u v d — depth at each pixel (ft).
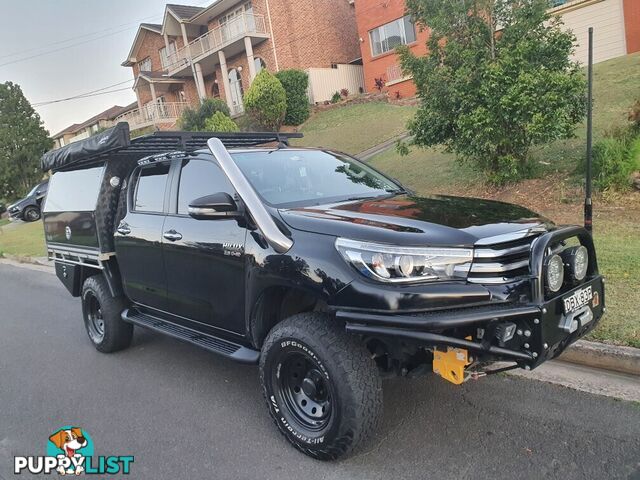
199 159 13.92
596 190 26.81
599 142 28.68
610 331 14.07
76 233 18.76
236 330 12.76
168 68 109.81
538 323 9.02
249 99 75.51
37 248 49.42
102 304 18.01
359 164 16.11
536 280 9.25
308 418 11.05
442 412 12.32
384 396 13.30
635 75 42.86
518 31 28.45
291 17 89.40
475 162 33.42
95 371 17.26
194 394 14.71
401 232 9.85
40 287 33.60
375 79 81.10
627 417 11.35
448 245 9.52
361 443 10.25
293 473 10.55
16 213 78.74
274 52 89.97
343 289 9.78
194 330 14.66
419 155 44.86
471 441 11.03
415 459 10.59
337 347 10.02
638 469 9.66
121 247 16.60
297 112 78.64
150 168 16.16
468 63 28.76
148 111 112.57
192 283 13.74
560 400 12.35
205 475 10.84
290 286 10.76
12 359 19.54
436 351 9.84
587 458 10.11
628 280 17.10
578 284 10.36
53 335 22.31
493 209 11.80
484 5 28.99
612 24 56.34
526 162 30.81
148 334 20.75
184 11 103.24
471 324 8.89
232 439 12.12
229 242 12.29
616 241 20.93
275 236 11.08
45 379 17.06
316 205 12.39
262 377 11.45
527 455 10.38
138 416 13.74
